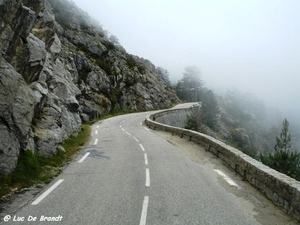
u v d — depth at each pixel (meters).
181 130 23.59
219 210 7.16
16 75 11.13
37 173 10.02
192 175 10.69
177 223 6.31
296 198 6.67
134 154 14.91
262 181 8.65
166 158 13.99
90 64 53.84
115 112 54.84
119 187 8.95
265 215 6.90
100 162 12.70
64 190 8.57
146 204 7.46
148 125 34.50
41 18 17.47
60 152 13.47
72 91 24.41
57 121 15.53
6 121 9.59
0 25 10.41
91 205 7.32
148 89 74.12
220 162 13.32
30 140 11.42
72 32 64.56
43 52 14.63
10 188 8.39
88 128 30.31
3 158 8.80
